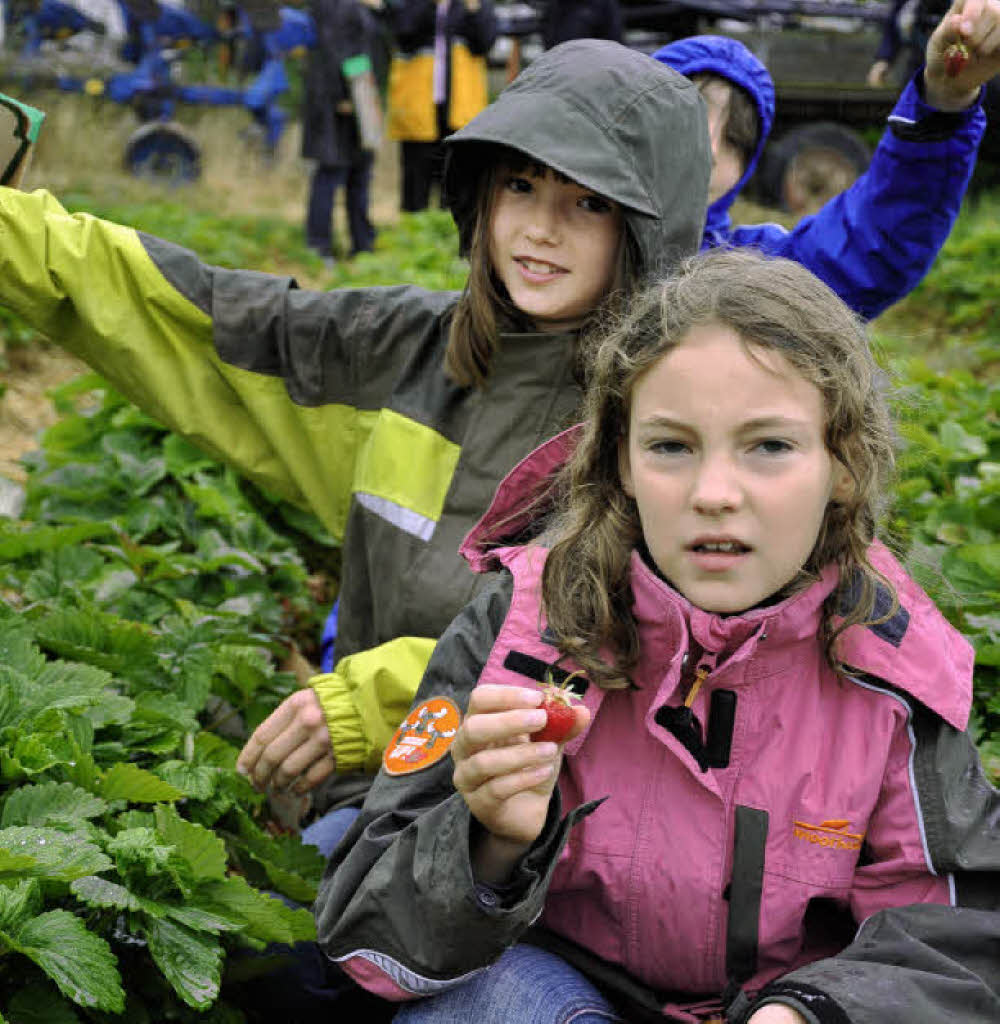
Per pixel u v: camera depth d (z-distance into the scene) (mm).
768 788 1804
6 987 1914
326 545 4059
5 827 1988
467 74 10172
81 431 4230
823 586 1814
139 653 2662
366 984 1860
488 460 2463
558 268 2395
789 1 11812
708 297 1728
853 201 3049
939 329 8930
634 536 1888
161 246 2670
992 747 2668
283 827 2857
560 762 1686
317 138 9562
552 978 1847
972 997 1608
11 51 12367
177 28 12086
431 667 2000
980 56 2492
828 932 1892
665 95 2365
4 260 2631
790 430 1705
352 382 2686
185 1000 1858
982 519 3629
